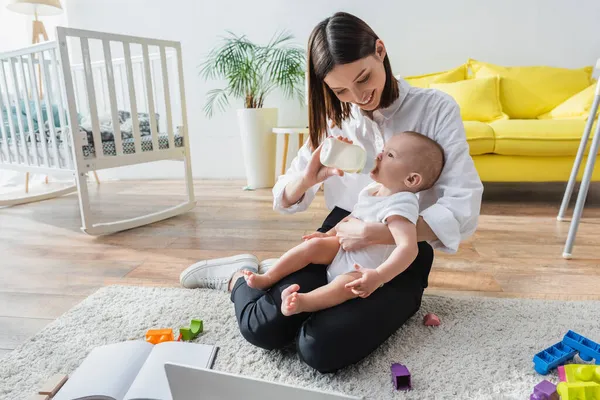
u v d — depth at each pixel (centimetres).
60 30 165
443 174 87
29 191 280
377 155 88
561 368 77
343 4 285
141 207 233
